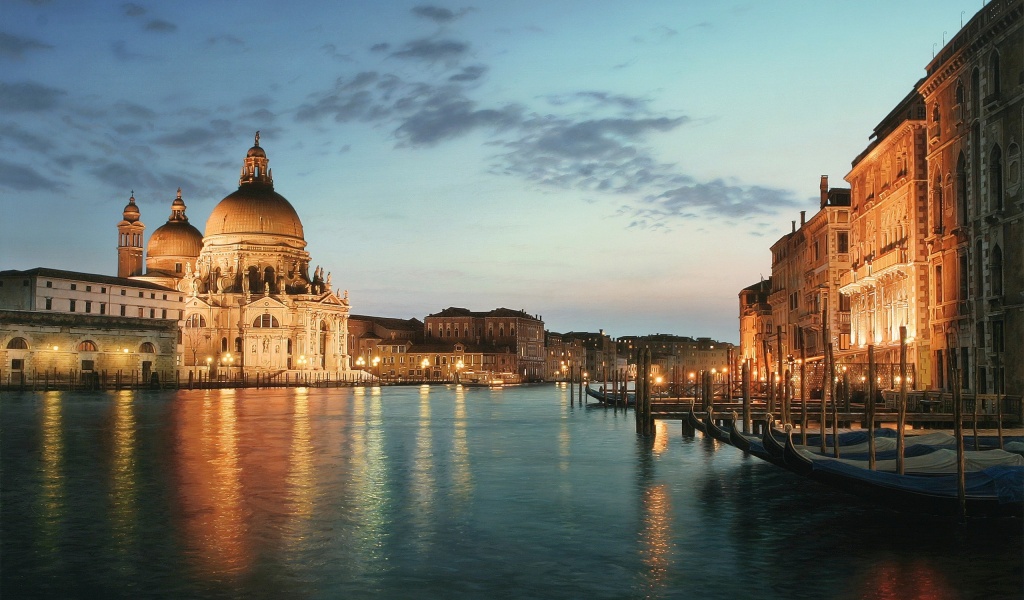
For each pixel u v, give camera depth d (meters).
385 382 197.50
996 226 45.78
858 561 21.69
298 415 74.81
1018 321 43.62
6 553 22.50
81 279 137.12
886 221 61.53
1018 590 19.30
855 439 35.03
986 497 23.78
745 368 40.25
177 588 19.53
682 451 45.72
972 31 48.81
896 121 66.00
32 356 119.81
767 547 23.17
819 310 78.00
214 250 186.88
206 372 165.25
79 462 39.72
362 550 22.86
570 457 42.94
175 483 33.62
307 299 182.00
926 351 55.19
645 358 54.97
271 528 25.47
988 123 46.44
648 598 18.80
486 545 23.41
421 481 34.50
